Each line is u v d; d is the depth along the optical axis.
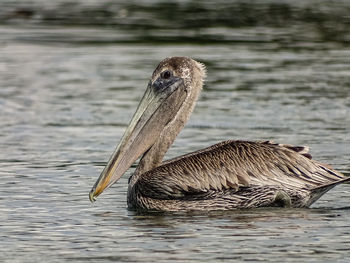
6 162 15.85
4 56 29.12
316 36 33.25
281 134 18.11
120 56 29.06
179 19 38.00
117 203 13.16
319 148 16.70
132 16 39.12
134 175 13.08
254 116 20.02
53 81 24.94
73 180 14.50
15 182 14.30
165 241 10.84
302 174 12.65
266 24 36.59
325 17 38.34
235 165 12.66
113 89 23.75
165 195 12.68
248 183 12.54
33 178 14.61
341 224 11.62
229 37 32.97
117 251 10.43
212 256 10.16
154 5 43.12
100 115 20.55
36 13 40.12
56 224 11.77
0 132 18.70
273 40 32.28
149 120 13.24
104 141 17.84
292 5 42.25
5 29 35.34
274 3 43.16
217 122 19.50
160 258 10.10
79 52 29.92
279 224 11.65
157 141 13.22
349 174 14.50
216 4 43.09
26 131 18.81
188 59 13.54
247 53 29.33
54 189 13.86
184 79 13.41
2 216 12.16
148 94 13.38
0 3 43.28
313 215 12.18
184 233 11.23
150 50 30.17
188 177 12.64
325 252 10.31
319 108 20.80
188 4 43.22
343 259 10.03
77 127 19.28
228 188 12.57
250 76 25.09
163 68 13.41
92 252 10.40
